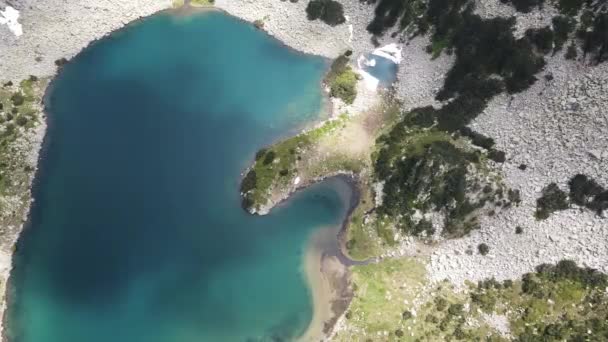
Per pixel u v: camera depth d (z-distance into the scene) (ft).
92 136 324.60
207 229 288.92
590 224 237.25
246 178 301.22
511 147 275.18
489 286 245.04
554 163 257.96
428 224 271.90
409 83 328.29
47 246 282.97
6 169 303.07
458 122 295.48
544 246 242.58
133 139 323.98
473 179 268.62
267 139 320.09
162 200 299.79
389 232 276.82
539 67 285.23
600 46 268.41
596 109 255.70
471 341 233.55
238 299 263.90
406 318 246.68
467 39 315.37
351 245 277.03
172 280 271.49
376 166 300.40
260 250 280.31
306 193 299.58
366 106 327.06
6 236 284.20
